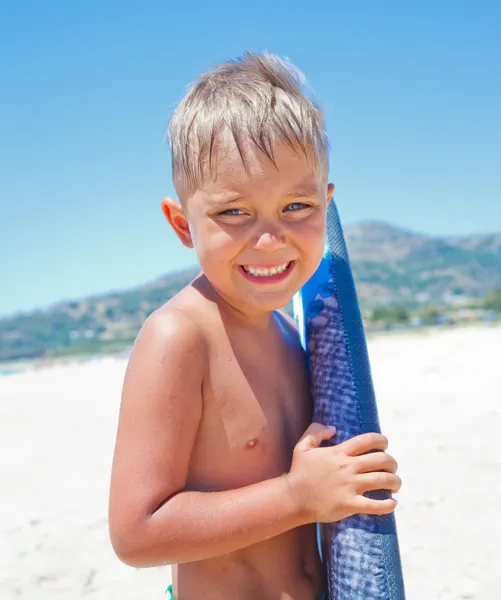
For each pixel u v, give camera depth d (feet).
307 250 4.98
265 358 5.40
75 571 12.50
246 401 5.07
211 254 4.89
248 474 5.00
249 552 5.05
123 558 4.59
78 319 467.11
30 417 29.71
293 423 5.48
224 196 4.76
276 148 4.74
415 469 16.67
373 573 4.81
